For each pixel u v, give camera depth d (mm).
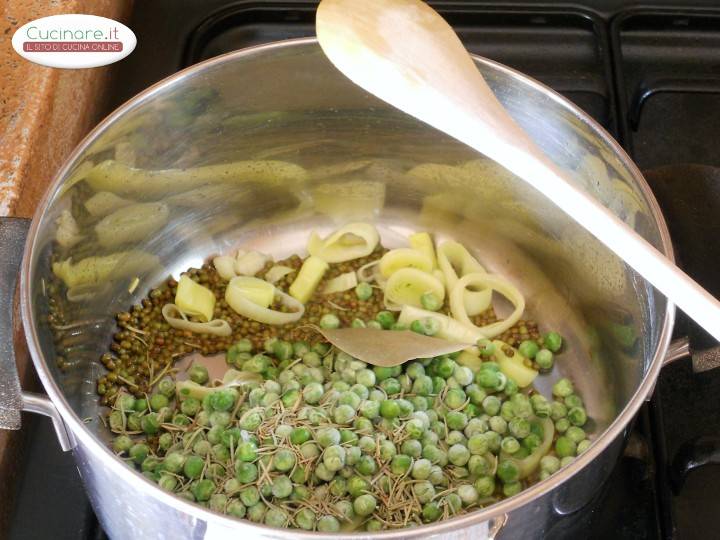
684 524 402
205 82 434
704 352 382
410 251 502
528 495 314
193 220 496
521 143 359
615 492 407
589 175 430
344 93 456
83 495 410
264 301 486
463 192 496
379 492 398
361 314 492
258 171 491
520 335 483
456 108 362
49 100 448
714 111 528
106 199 435
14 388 340
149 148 442
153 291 489
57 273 408
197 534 323
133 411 441
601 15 539
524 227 490
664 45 546
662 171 478
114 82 518
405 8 369
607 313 457
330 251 512
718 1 545
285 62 436
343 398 422
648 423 419
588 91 520
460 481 418
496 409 439
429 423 428
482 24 540
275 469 398
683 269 455
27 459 419
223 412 427
